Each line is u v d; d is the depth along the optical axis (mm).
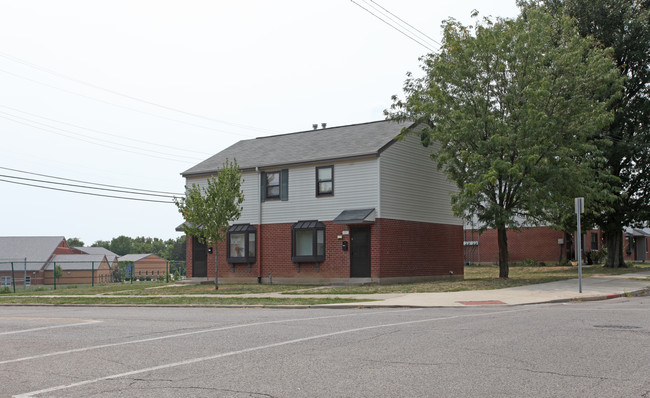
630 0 33844
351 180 26969
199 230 25578
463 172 25062
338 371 7492
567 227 35594
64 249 85688
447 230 30781
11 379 7562
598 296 18344
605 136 32250
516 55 24047
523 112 22969
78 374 7797
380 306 16781
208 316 15242
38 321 14969
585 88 25953
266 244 29375
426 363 7863
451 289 21625
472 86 24828
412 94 27078
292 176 28828
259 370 7703
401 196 27547
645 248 59312
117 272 86375
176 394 6480
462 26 25578
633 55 32531
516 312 14320
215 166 31250
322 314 15102
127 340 10945
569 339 9594
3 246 79125
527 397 6016
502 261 26688
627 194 33594
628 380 6688
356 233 26609
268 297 20359
